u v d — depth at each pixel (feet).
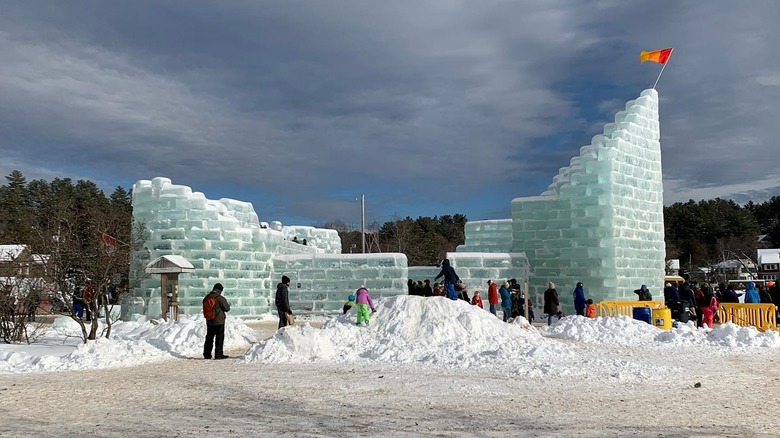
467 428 27.96
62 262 65.67
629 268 103.55
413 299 61.87
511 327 60.23
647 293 85.20
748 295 82.69
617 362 47.14
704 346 60.03
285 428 28.07
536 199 109.70
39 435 26.94
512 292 89.81
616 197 103.14
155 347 55.98
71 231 68.23
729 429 27.81
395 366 47.80
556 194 113.39
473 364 47.96
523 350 51.85
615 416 30.53
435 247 276.62
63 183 350.02
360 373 44.50
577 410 31.99
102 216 87.61
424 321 58.85
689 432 27.17
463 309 60.70
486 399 34.99
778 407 32.91
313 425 28.68
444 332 57.11
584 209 104.12
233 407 32.99
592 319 70.38
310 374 44.11
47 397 36.09
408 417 30.37
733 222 349.00
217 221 101.35
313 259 108.27
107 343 53.57
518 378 41.91
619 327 66.90
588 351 56.24
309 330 53.16
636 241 106.11
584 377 42.09
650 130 112.78
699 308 81.56
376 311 61.77
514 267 106.32
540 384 39.68
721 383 40.42
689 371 45.24
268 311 106.83
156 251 99.45
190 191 102.12
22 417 30.81
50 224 78.23
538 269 108.17
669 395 36.19
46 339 67.87
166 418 30.32
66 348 60.49
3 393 37.47
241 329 72.18
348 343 55.83
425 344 55.26
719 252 321.73
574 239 104.83
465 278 105.91
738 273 291.99
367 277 106.22
